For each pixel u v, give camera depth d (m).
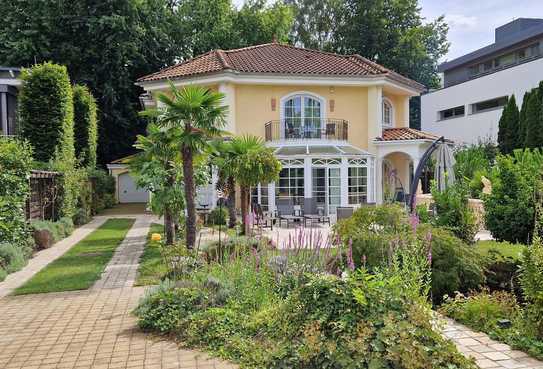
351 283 4.43
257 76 21.31
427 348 3.84
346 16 42.34
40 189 15.30
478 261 6.95
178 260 8.01
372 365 3.69
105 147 33.75
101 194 25.95
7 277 9.37
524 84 27.72
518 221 9.04
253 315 5.48
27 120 17.59
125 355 4.97
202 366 4.58
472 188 15.27
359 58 25.92
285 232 14.80
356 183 21.00
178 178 12.06
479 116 31.52
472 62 38.94
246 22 36.91
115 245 13.40
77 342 5.46
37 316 6.62
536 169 9.12
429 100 37.69
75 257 11.46
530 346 4.70
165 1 35.94
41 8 29.69
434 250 6.66
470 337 5.12
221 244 9.01
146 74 34.28
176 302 5.97
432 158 20.00
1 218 10.45
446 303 6.21
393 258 5.56
